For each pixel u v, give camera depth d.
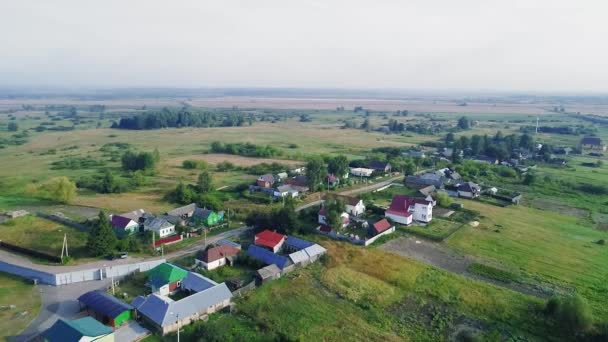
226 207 107.94
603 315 61.12
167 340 52.97
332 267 74.81
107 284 67.81
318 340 54.00
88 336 49.72
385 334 55.91
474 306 63.44
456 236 92.50
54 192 112.00
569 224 103.25
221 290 61.75
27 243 82.62
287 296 64.62
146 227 89.69
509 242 89.94
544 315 61.06
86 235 86.62
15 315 57.97
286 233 88.62
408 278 71.56
